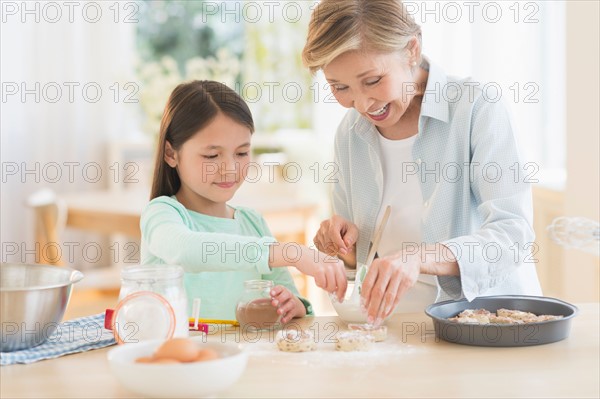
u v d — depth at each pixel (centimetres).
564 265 315
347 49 163
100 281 422
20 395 120
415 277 155
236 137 182
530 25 412
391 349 144
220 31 668
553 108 414
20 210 546
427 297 194
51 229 405
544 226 360
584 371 128
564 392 118
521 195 177
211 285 188
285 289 172
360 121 199
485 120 182
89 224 397
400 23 166
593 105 285
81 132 570
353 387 122
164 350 116
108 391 122
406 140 194
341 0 164
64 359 142
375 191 200
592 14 283
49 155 558
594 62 283
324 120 573
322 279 156
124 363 110
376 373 129
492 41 412
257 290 167
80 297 480
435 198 189
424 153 191
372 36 163
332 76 170
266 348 147
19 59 540
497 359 136
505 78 414
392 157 197
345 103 176
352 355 141
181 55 668
